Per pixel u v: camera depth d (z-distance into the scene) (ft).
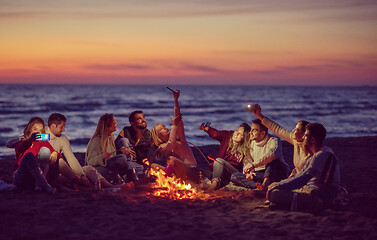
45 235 12.86
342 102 270.05
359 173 25.66
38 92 407.03
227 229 13.78
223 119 130.11
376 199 17.99
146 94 406.62
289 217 15.07
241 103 251.60
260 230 13.66
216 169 20.58
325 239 12.80
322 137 16.08
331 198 16.11
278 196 16.30
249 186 20.26
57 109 171.53
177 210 16.20
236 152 21.22
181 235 13.10
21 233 13.00
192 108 196.95
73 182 19.81
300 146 17.40
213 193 19.49
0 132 83.87
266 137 20.24
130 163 21.77
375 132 83.66
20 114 143.33
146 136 23.68
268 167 19.94
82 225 13.97
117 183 20.94
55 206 16.25
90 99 269.85
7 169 26.40
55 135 19.48
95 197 17.70
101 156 20.49
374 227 13.83
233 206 16.72
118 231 13.39
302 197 16.02
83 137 72.79
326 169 15.67
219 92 524.11
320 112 173.17
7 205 16.17
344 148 40.55
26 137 19.03
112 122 20.88
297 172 17.67
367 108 204.33
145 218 14.92
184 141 22.18
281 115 154.71
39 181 18.17
